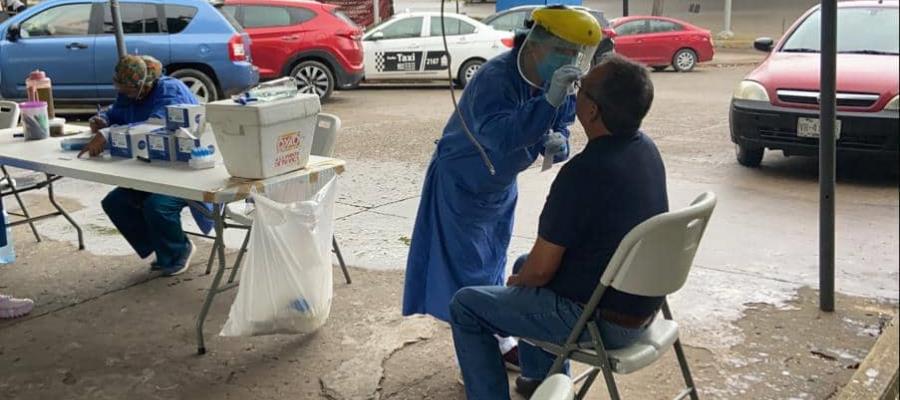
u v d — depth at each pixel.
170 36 9.91
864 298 4.14
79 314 4.06
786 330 3.79
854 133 6.45
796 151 6.79
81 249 5.05
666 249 2.33
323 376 3.42
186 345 3.71
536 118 2.58
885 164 7.28
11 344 3.73
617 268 2.34
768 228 5.36
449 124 2.97
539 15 2.65
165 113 3.99
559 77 2.51
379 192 6.54
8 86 9.73
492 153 2.84
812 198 6.17
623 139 2.43
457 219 3.00
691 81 14.73
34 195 6.43
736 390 3.26
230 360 3.56
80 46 9.68
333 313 4.03
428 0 33.00
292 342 3.73
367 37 13.55
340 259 4.40
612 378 2.47
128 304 4.18
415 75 13.55
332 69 11.95
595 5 30.53
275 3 11.63
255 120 3.34
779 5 29.73
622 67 2.38
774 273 4.51
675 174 7.03
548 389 1.43
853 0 7.92
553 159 2.96
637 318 2.51
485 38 13.48
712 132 9.19
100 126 4.45
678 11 29.12
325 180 3.69
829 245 3.90
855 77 6.54
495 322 2.62
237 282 3.80
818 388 3.27
